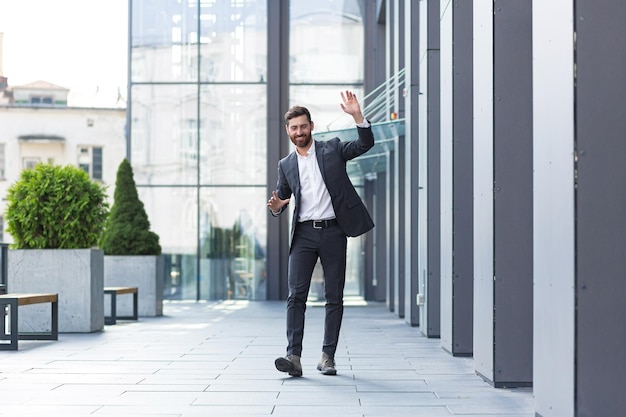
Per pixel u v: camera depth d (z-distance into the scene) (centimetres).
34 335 816
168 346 761
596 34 340
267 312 1304
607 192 338
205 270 1678
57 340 818
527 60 503
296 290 552
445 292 716
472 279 679
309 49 1706
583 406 337
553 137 366
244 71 1705
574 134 338
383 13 1583
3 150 4075
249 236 1684
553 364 365
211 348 740
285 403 448
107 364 623
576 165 338
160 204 1691
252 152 1695
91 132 4103
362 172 1625
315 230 550
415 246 1009
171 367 604
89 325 911
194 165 1695
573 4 340
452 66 688
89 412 421
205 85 1703
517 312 505
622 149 339
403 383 522
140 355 685
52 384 520
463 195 684
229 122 1700
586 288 338
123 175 1241
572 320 340
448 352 698
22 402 452
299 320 552
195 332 920
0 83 4075
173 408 432
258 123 1700
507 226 505
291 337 550
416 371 581
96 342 801
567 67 346
